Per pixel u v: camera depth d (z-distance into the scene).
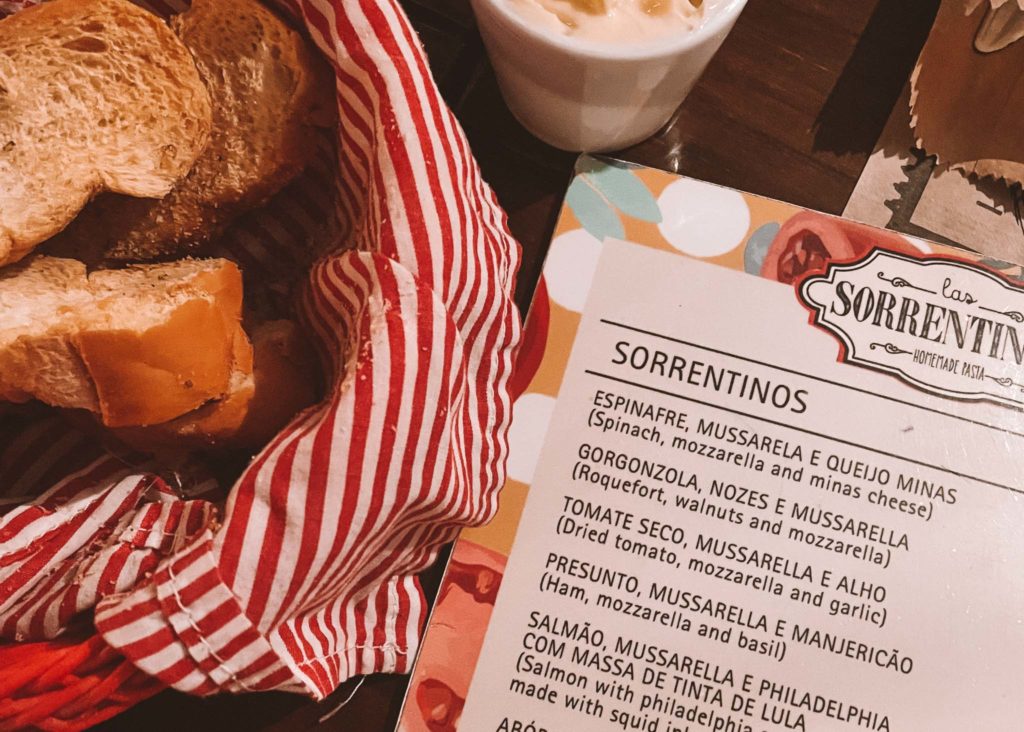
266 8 0.44
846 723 0.47
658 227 0.52
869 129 0.54
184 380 0.39
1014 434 0.50
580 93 0.43
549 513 0.48
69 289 0.42
